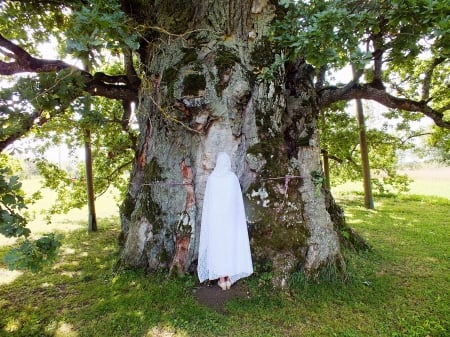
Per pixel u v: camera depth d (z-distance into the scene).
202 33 4.34
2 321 3.43
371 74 6.62
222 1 4.32
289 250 4.11
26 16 5.76
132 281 4.23
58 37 6.30
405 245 6.07
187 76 4.09
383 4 3.01
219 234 3.77
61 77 3.56
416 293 3.92
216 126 4.25
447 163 11.78
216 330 3.15
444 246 5.96
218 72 4.13
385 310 3.52
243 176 4.41
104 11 2.88
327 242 4.28
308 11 3.63
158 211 4.57
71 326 3.30
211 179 3.88
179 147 4.54
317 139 5.12
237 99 4.23
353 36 3.05
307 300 3.71
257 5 4.37
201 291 3.90
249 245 3.96
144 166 5.09
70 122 6.31
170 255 4.45
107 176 8.83
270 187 4.22
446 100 7.24
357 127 9.72
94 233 7.95
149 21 4.78
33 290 4.24
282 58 3.80
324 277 4.09
